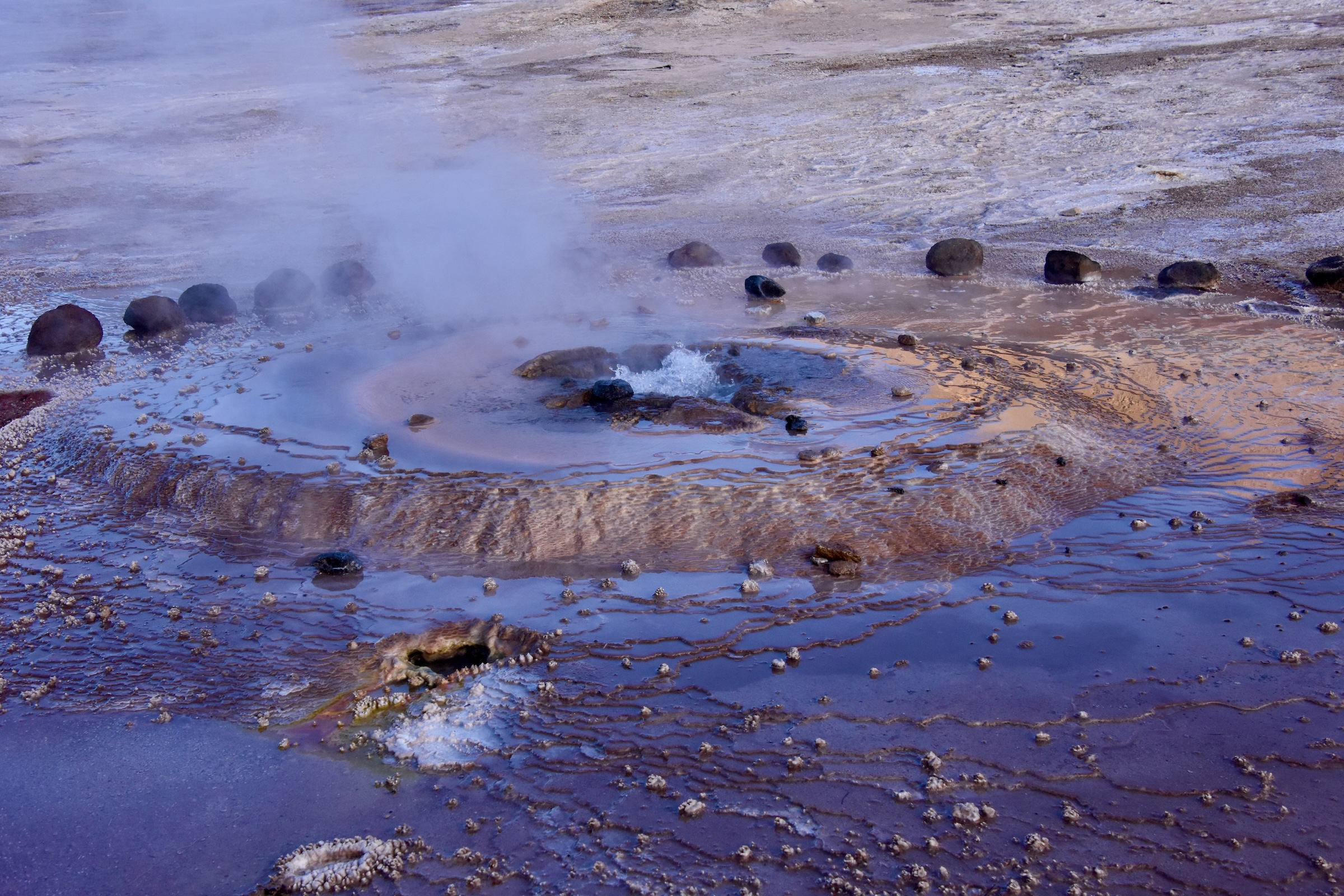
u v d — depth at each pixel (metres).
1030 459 5.95
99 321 10.37
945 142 16.80
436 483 5.97
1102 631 4.54
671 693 4.26
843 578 5.03
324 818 3.71
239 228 14.75
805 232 12.77
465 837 3.56
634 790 3.72
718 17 30.47
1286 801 3.50
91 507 6.35
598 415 6.84
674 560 5.26
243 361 8.64
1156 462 6.02
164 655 4.79
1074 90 19.50
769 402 6.79
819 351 7.91
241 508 6.04
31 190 17.91
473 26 32.06
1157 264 10.46
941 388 7.05
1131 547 5.19
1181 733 3.87
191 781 3.96
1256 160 14.28
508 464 6.17
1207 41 22.72
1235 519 5.41
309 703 4.39
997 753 3.80
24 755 4.17
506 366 7.96
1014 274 10.40
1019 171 14.86
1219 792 3.55
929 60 23.45
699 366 7.65
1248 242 10.95
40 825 3.77
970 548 5.24
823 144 17.36
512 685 4.39
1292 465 5.95
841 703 4.14
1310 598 4.70
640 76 24.16
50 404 8.00
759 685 4.28
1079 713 4.00
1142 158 14.93
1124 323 8.57
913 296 9.69
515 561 5.38
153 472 6.50
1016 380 7.19
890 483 5.71
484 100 22.94
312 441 6.72
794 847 3.40
